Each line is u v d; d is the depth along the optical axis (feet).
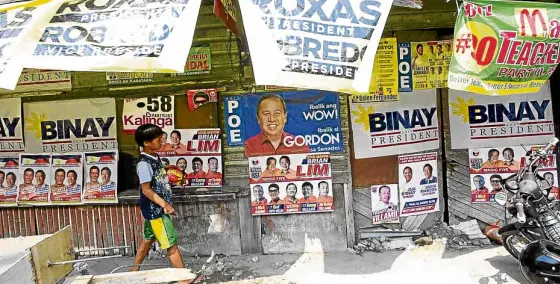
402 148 17.34
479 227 17.63
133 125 17.37
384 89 16.96
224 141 17.25
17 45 11.16
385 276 15.16
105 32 11.21
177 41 10.95
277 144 17.07
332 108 16.87
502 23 12.54
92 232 17.88
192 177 17.26
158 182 14.66
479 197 17.61
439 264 15.75
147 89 17.17
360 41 10.88
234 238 17.44
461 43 12.51
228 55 16.83
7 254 9.48
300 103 16.88
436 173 17.71
